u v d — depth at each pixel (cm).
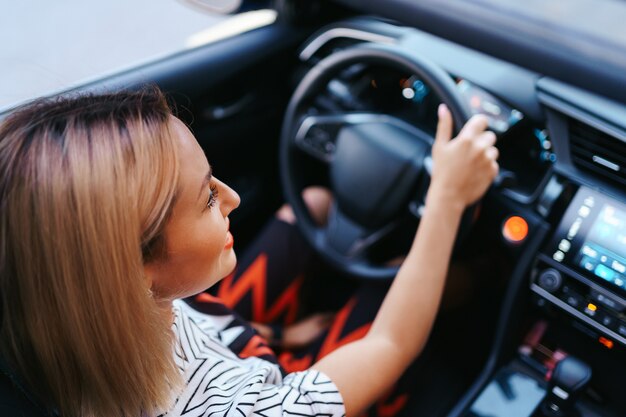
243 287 138
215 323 92
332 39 146
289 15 150
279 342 135
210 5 153
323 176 156
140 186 55
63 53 167
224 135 150
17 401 65
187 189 59
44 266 54
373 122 126
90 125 54
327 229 130
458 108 106
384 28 139
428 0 117
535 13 111
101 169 53
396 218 124
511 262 121
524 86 116
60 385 61
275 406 70
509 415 106
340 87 137
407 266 93
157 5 190
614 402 118
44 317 56
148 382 62
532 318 122
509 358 122
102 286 54
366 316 132
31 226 53
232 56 143
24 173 53
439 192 97
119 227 53
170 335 67
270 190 170
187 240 60
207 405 70
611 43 105
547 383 113
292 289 141
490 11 112
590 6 111
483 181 99
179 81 133
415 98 135
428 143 121
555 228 111
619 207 104
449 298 138
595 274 106
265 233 144
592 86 102
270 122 161
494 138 100
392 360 83
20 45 170
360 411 79
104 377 59
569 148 108
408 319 87
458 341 146
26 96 118
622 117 101
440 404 137
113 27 181
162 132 57
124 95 60
